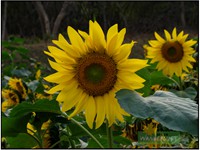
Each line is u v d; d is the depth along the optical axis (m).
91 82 0.71
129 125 0.91
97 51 0.72
